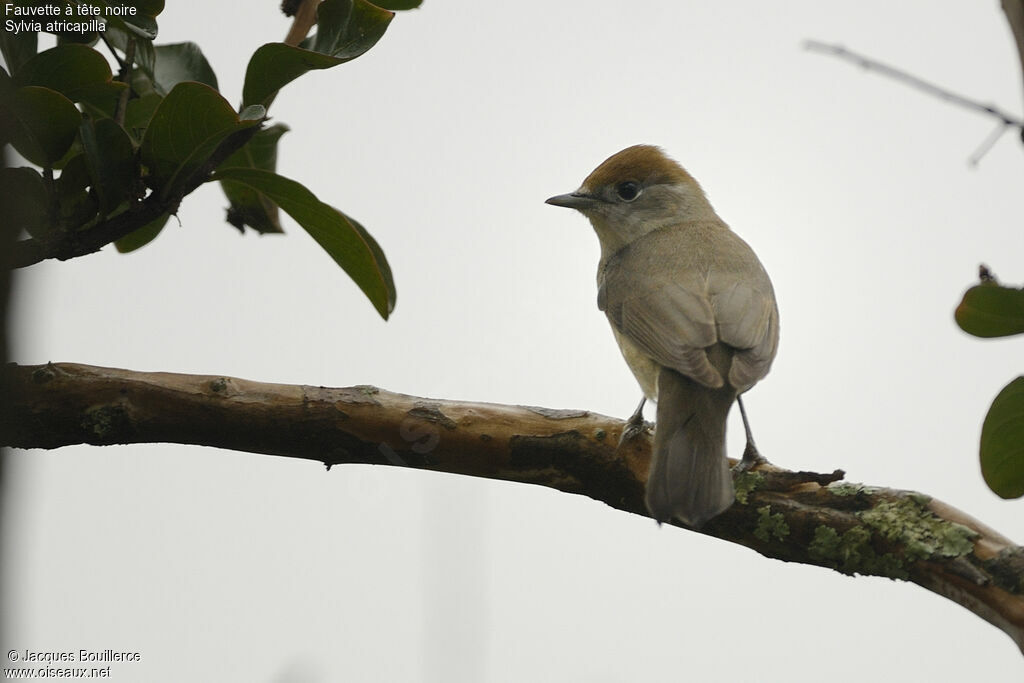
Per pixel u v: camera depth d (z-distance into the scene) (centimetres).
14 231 364
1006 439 696
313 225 769
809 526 720
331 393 738
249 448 740
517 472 767
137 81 869
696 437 812
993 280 649
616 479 768
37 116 700
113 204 732
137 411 714
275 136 939
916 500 707
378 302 802
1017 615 660
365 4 743
